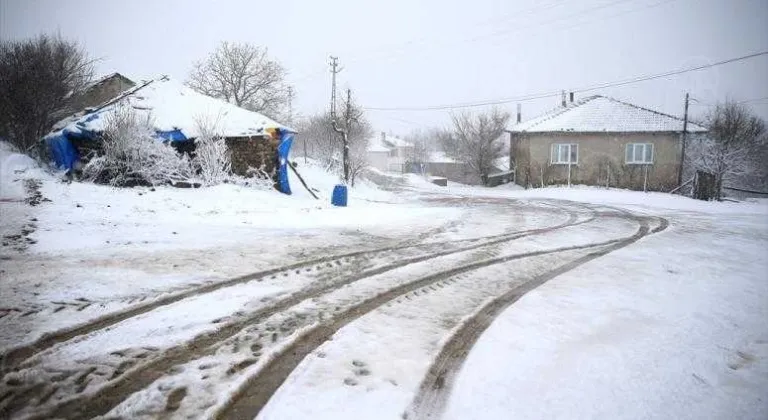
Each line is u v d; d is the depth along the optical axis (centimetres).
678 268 746
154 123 1454
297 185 1906
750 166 2880
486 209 1631
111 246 740
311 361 367
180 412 291
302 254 752
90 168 1341
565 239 1000
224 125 1578
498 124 3544
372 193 2319
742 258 850
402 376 349
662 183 2806
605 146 2898
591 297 567
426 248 847
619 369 379
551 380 355
